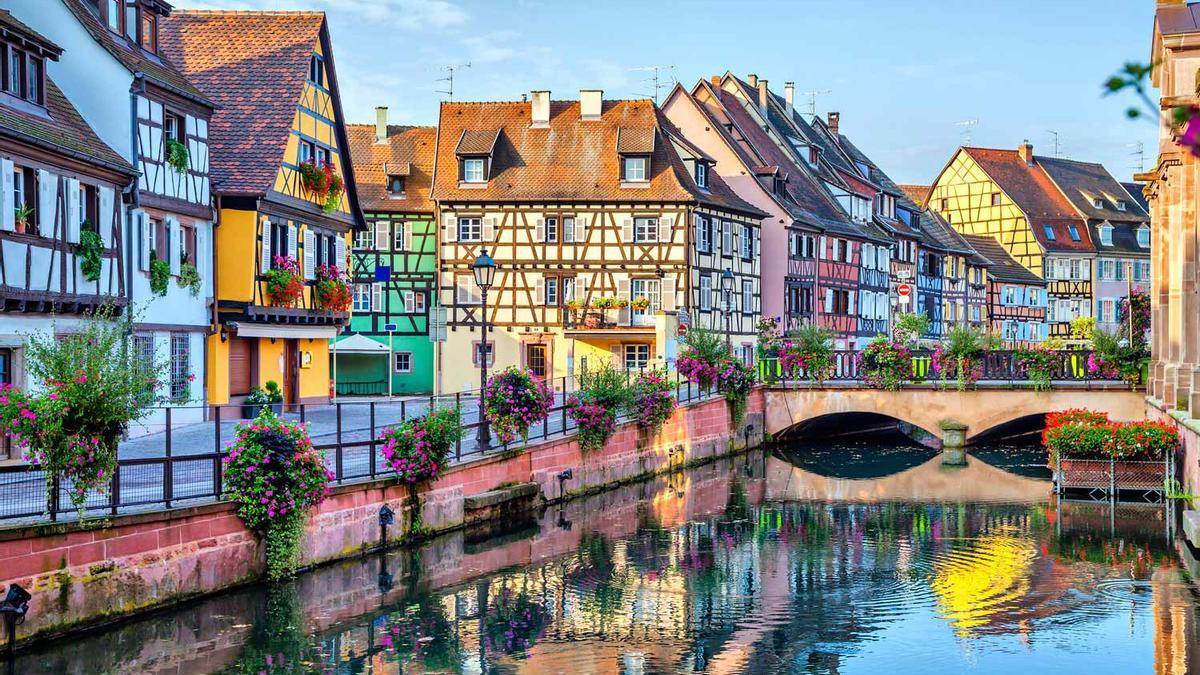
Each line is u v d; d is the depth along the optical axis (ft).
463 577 61.00
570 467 86.79
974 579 61.67
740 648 49.19
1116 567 63.98
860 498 90.89
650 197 144.97
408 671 45.37
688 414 109.81
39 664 43.27
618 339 145.59
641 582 60.95
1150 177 109.70
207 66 101.30
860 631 51.72
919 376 122.21
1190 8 82.23
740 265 161.27
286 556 55.88
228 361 92.94
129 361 49.29
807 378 126.31
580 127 152.35
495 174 149.59
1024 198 262.47
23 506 45.78
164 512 49.47
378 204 155.02
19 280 62.28
